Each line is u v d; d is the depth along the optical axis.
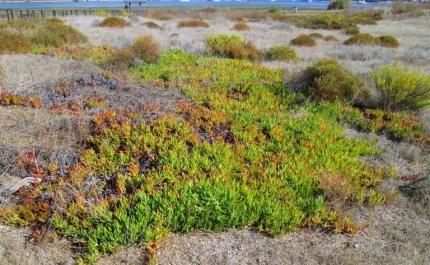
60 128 5.47
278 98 7.59
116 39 14.38
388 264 3.31
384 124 6.63
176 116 6.09
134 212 3.57
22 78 7.46
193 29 21.66
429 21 31.75
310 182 4.37
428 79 7.34
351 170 4.80
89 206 3.68
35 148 4.75
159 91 7.51
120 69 9.27
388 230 3.79
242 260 3.32
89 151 4.67
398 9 41.75
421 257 3.39
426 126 6.58
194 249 3.41
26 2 63.78
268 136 5.73
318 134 5.81
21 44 11.34
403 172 5.08
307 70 8.29
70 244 3.37
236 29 22.50
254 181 4.27
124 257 3.22
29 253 3.21
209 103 6.77
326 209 4.02
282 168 4.69
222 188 3.95
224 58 11.98
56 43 12.50
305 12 43.97
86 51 11.26
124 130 5.09
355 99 7.80
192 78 8.62
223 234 3.63
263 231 3.70
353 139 6.02
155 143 4.85
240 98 7.44
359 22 29.69
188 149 4.97
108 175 4.33
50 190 3.95
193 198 3.75
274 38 18.56
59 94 6.88
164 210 3.62
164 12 32.69
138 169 4.32
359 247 3.55
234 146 5.22
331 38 19.14
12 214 3.64
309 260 3.35
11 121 5.63
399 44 16.88
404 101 7.34
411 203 4.25
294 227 3.72
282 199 4.09
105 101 6.61
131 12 36.19
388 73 7.55
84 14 31.47
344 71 8.22
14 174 4.30
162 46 13.26
